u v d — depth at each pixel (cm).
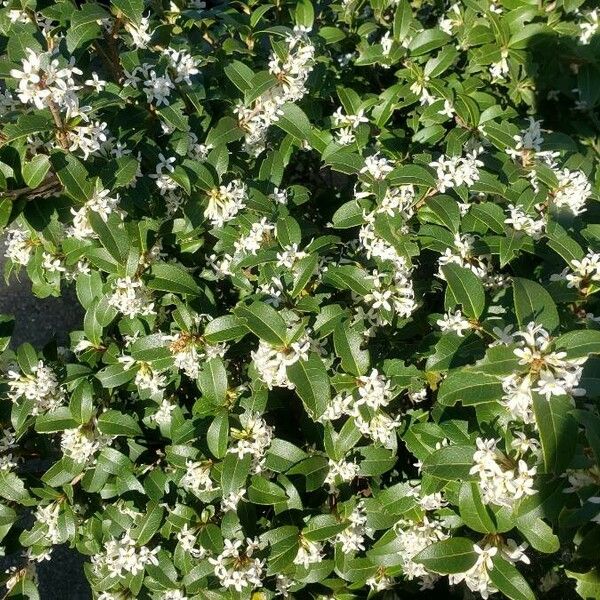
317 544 50
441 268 43
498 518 40
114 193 49
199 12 62
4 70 44
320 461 50
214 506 51
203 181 49
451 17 65
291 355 43
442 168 49
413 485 49
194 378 52
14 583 58
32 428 59
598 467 35
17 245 56
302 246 56
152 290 50
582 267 44
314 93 58
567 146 54
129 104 51
